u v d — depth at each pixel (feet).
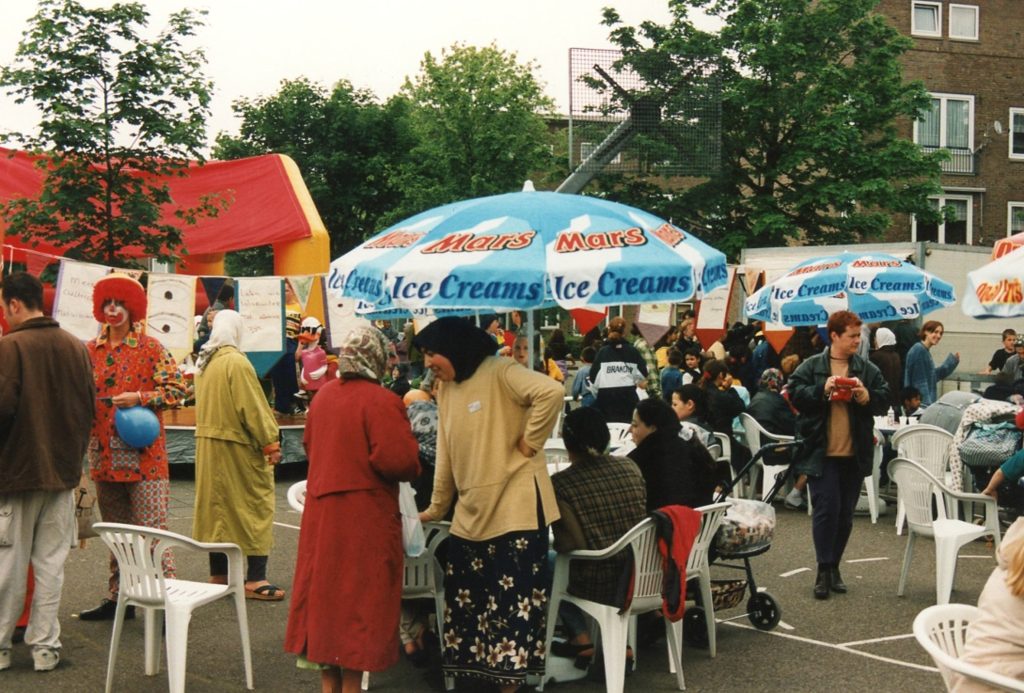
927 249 57.36
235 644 21.27
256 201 62.49
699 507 20.08
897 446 32.01
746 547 21.06
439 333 17.43
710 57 69.97
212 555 24.36
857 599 24.56
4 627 19.24
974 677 11.03
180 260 52.13
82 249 49.21
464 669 17.47
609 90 64.59
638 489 18.47
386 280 16.92
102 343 21.81
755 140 93.56
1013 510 28.94
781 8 91.97
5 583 19.07
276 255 61.93
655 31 92.17
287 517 35.06
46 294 50.44
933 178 94.07
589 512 18.03
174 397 21.62
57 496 19.48
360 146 159.84
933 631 12.51
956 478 27.71
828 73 90.12
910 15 111.04
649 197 94.38
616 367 38.68
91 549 29.55
